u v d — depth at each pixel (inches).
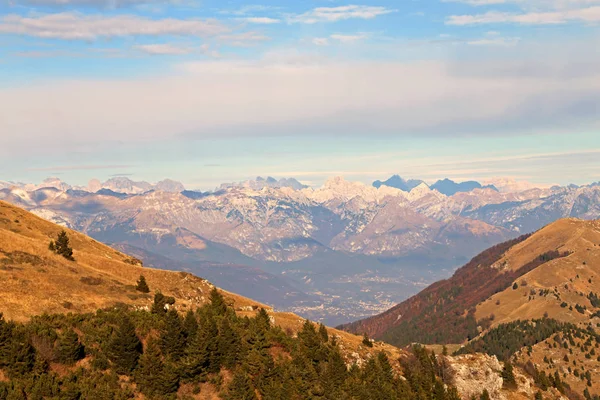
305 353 5088.6
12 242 5270.7
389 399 5068.9
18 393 3383.4
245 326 5132.9
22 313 4104.3
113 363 4010.8
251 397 4343.0
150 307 4889.3
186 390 4229.8
